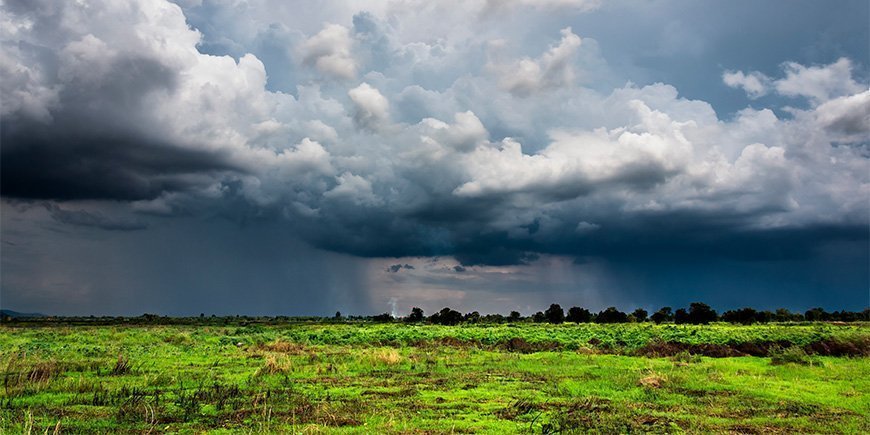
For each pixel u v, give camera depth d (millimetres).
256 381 19125
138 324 90812
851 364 24984
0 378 18000
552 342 36938
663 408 14766
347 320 122438
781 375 21031
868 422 13164
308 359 26156
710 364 25062
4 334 47344
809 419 13492
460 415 13586
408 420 13016
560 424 12367
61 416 12969
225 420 12789
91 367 21797
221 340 41000
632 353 31531
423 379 19969
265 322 104062
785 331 45750
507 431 11984
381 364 24219
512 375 21125
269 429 11914
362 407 14469
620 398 16203
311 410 13922
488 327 63656
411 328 58500
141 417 12844
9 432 11422
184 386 17797
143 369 22219
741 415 13961
